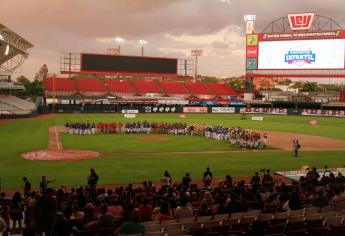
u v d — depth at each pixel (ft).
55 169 114.01
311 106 379.14
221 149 158.20
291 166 124.67
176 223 47.44
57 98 378.73
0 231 49.44
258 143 160.97
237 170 117.70
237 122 280.31
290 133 220.64
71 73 424.87
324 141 188.55
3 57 324.80
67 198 62.28
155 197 62.80
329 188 67.56
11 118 284.82
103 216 47.75
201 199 64.08
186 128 205.36
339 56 353.92
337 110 347.97
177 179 104.83
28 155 135.85
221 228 45.85
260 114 369.09
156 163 126.21
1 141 168.76
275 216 52.01
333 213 53.21
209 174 91.15
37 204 43.42
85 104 355.15
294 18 368.27
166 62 443.32
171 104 388.57
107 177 105.70
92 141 174.09
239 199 60.13
